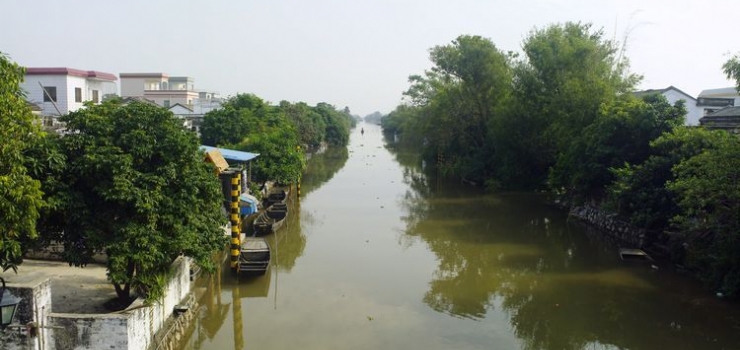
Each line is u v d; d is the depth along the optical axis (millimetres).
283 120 49250
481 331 17562
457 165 54750
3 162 10320
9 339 11258
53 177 12477
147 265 13055
